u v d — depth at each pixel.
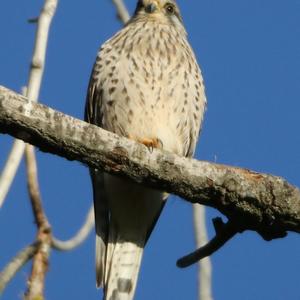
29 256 7.85
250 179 8.27
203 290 9.20
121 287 12.25
